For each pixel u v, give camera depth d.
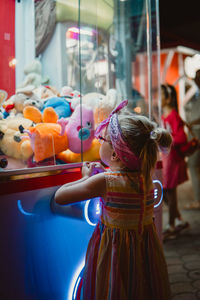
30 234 0.99
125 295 0.93
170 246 2.51
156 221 1.54
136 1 1.92
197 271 2.01
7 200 0.92
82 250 1.18
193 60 3.46
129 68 2.03
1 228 0.91
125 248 0.96
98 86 1.59
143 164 1.00
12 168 1.02
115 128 0.98
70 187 0.99
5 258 0.92
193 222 3.12
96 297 0.97
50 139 1.10
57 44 1.54
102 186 1.00
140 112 1.76
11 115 1.17
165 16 3.32
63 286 1.11
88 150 1.28
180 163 2.66
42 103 1.25
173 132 2.64
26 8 1.47
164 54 4.78
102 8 1.60
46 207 1.04
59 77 1.55
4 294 0.92
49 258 1.06
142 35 1.94
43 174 1.03
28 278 0.99
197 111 3.71
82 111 1.23
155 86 1.79
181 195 4.31
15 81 1.38
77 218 1.15
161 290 1.00
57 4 1.50
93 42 1.52
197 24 3.37
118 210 0.98
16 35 1.43
